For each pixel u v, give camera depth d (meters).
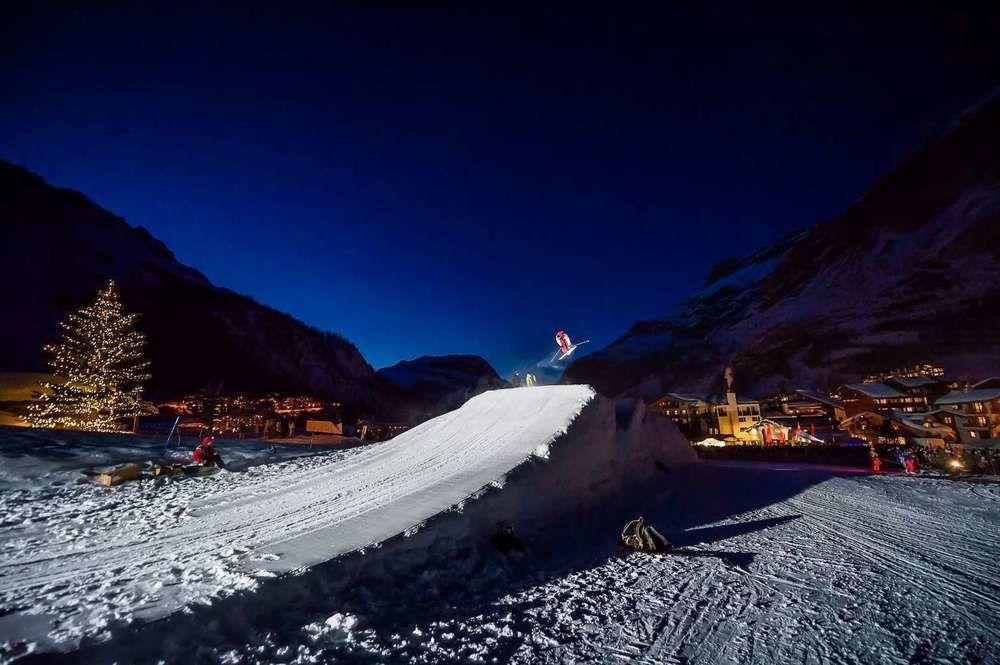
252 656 3.74
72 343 26.00
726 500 11.63
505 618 4.81
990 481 14.38
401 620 4.65
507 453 10.00
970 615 4.61
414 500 7.29
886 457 26.36
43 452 15.50
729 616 4.75
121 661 3.39
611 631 4.48
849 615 4.68
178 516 9.39
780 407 60.38
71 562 6.47
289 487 11.73
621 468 11.92
